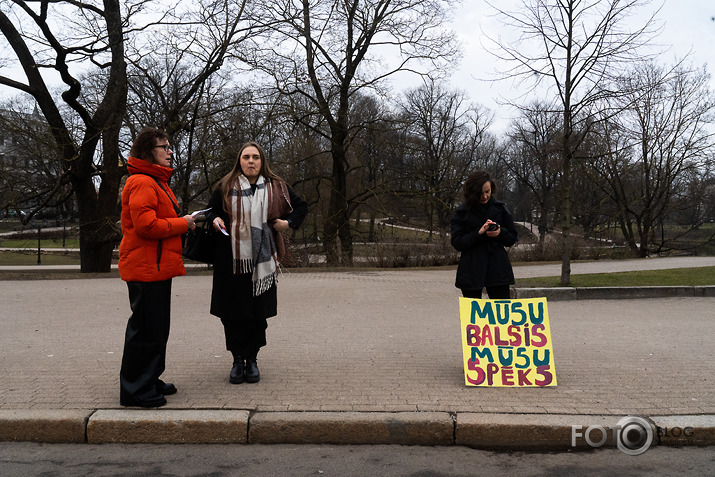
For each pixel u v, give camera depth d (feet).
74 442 12.70
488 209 16.52
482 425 12.49
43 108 56.59
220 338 22.21
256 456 11.96
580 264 66.69
